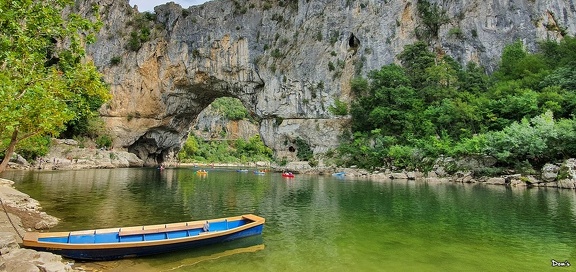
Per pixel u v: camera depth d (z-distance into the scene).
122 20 70.75
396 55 57.78
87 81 13.71
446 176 37.75
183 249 11.32
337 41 61.81
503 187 29.91
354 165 50.91
